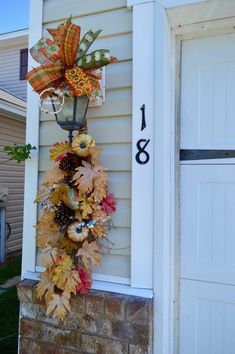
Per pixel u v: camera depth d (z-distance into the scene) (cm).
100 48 178
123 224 169
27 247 187
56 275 162
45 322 174
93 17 181
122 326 158
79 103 162
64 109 161
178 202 173
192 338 168
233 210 165
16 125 607
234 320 162
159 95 164
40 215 186
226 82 169
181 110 175
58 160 169
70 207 163
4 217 521
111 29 176
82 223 163
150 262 162
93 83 162
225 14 161
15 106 561
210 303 166
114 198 171
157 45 165
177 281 171
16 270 477
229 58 168
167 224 164
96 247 165
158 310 159
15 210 606
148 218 163
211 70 171
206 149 170
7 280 425
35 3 194
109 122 175
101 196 163
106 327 161
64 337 170
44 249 165
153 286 161
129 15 173
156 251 161
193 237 170
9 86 784
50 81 156
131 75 171
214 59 171
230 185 166
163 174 162
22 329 179
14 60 783
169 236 167
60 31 154
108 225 171
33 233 186
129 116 171
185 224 172
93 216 164
